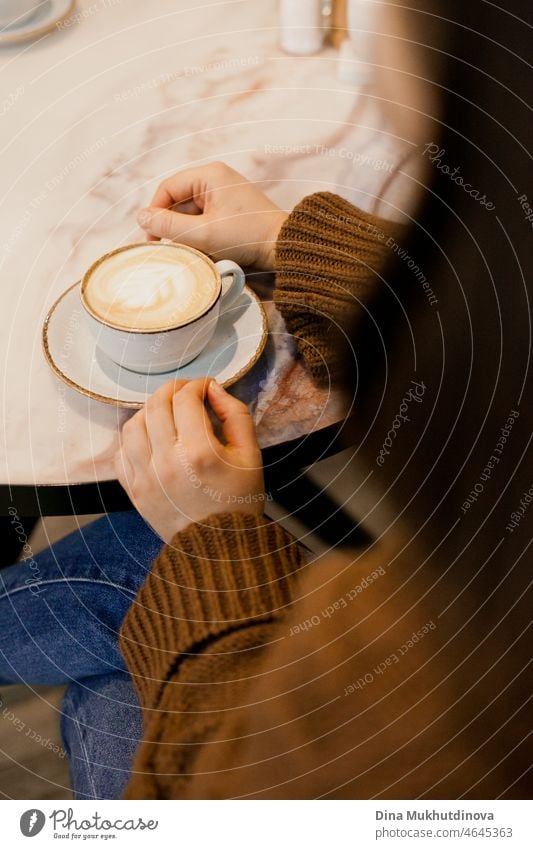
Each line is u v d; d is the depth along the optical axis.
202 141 0.83
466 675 0.45
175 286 0.61
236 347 0.64
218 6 0.97
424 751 0.43
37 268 0.71
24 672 0.71
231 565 0.56
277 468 0.61
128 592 0.71
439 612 0.47
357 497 0.61
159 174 0.80
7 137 0.83
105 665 0.70
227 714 0.46
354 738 0.43
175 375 0.62
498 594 0.47
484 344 0.45
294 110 0.85
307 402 0.62
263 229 0.72
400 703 0.44
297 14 0.88
